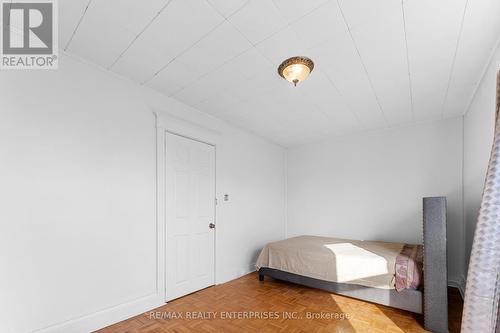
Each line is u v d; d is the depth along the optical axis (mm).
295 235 5000
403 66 2236
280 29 1774
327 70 2311
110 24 1749
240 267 3895
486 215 1057
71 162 2088
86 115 2209
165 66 2299
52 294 1919
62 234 1997
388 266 2568
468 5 1528
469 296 1064
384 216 4039
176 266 2898
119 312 2309
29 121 1883
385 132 4109
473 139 2846
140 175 2590
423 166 3758
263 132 4305
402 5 1545
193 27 1771
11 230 1756
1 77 1783
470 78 2426
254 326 2258
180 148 3061
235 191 3932
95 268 2176
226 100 3031
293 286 3342
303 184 5008
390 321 2336
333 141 4664
